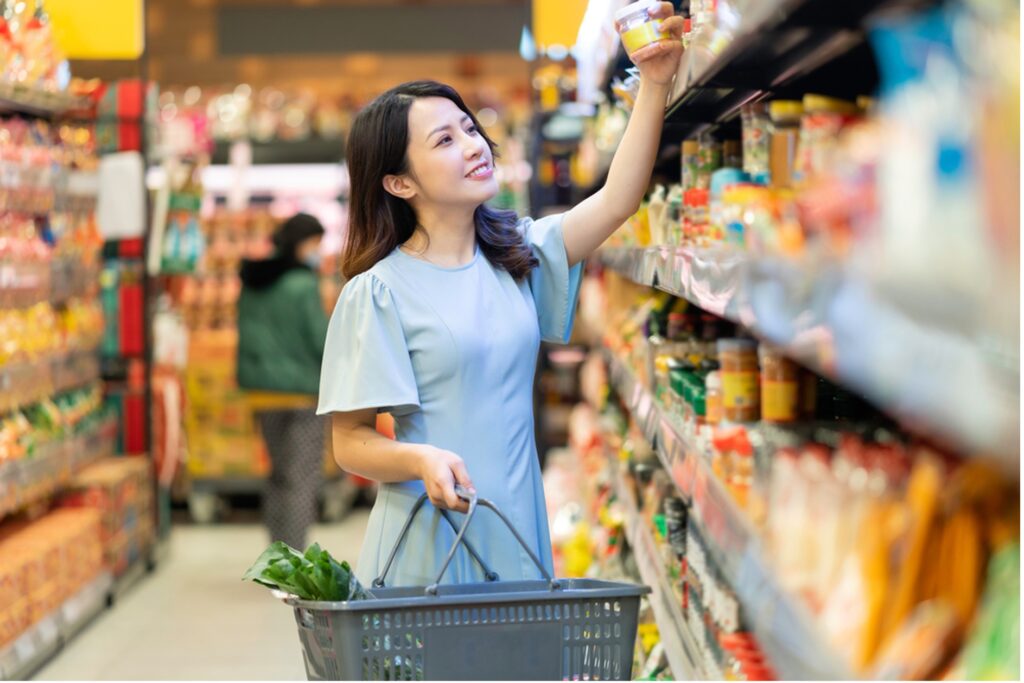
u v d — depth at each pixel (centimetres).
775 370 196
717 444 196
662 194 345
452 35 1207
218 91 1231
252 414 835
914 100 96
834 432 176
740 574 155
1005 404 77
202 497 838
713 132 319
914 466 118
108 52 638
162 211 698
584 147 570
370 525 251
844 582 117
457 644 194
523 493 250
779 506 145
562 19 647
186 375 836
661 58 260
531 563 249
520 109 1089
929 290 86
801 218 135
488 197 254
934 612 103
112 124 647
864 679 105
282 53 1205
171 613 572
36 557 471
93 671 473
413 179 254
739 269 148
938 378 84
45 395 525
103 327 633
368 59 1237
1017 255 78
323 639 198
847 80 222
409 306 249
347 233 262
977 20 88
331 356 250
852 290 99
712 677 221
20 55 511
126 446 660
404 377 244
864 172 106
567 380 802
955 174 87
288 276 660
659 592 313
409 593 219
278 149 974
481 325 250
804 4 157
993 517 104
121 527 606
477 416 247
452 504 220
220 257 922
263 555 212
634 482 403
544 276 275
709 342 338
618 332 495
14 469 462
